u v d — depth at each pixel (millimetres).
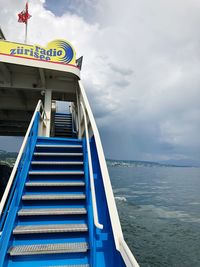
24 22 10203
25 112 14453
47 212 3729
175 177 151375
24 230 3332
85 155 5465
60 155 5668
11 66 8305
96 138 4789
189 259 16234
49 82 9203
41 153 5594
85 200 4270
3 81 8859
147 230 23266
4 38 11570
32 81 9102
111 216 3133
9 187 3125
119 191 56531
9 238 3172
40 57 7930
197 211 34688
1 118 14828
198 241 20016
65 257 3160
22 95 10773
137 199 44438
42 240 3398
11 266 2971
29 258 3082
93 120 5410
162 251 17594
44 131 8719
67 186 4555
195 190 70812
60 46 8195
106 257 3049
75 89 9328
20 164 4227
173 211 34094
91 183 3568
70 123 15609
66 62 8227
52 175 4895
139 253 17141
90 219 3643
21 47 7766
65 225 3652
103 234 3289
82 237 3533
